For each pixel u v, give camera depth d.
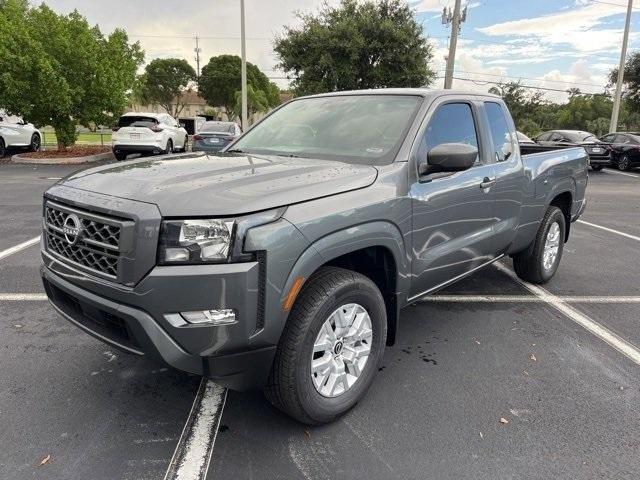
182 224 2.29
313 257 2.53
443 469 2.57
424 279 3.45
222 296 2.29
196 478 2.46
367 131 3.49
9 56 17.00
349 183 2.83
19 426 2.82
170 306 2.29
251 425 2.88
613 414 3.07
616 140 20.61
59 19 18.50
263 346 2.45
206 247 2.29
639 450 2.75
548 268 5.43
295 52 22.91
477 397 3.23
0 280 5.14
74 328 4.05
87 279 2.54
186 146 22.59
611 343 4.07
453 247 3.66
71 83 18.72
